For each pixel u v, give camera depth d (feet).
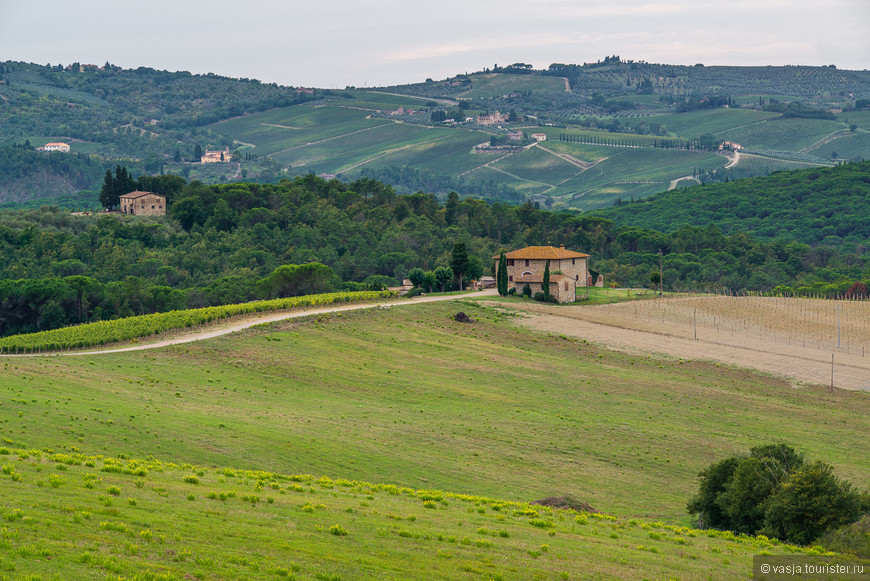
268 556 151.74
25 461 197.88
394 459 291.58
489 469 295.69
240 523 168.55
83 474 192.54
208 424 299.99
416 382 424.05
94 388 336.70
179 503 177.68
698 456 331.36
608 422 371.97
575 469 306.14
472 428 346.74
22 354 421.59
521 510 217.15
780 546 209.97
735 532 237.66
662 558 182.19
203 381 383.65
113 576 132.16
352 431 321.52
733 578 173.68
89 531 149.79
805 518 223.51
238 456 266.98
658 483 298.97
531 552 172.04
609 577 163.84
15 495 163.43
